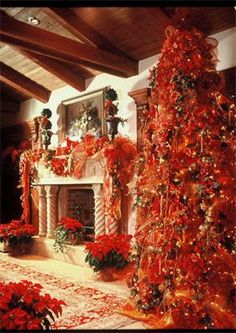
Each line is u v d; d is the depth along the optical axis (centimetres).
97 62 472
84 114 611
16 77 661
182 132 332
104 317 337
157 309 334
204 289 308
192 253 316
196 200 320
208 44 358
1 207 812
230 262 313
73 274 496
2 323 216
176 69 340
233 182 322
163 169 337
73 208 637
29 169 687
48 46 425
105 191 518
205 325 305
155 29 444
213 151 320
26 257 612
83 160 561
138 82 519
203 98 338
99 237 481
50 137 654
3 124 824
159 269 330
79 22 464
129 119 531
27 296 234
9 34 395
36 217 690
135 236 371
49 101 699
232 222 321
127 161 515
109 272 457
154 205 349
